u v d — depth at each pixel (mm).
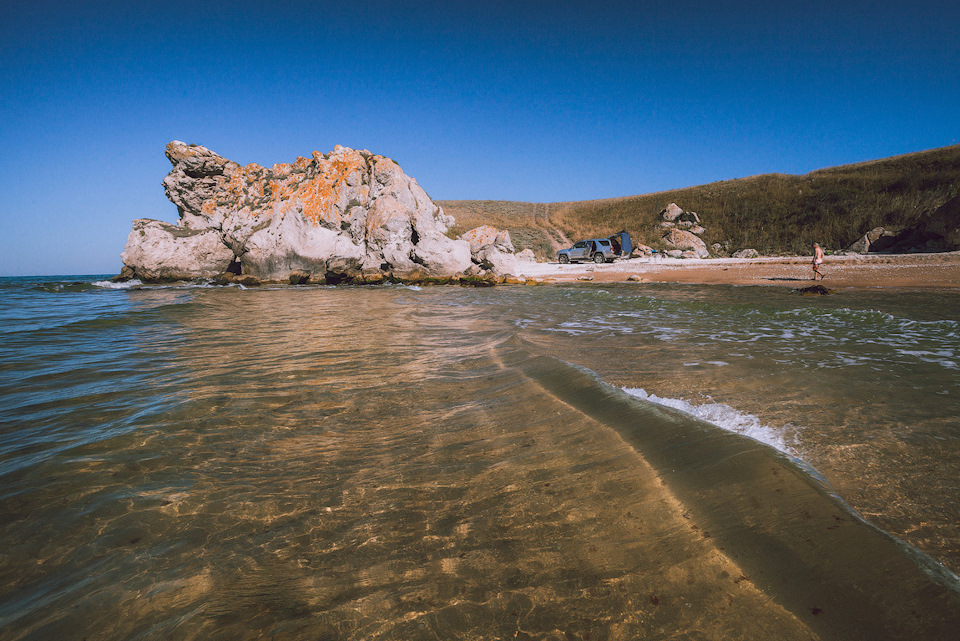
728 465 2291
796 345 5590
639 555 1729
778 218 34312
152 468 2576
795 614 1399
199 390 4035
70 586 1656
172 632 1434
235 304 12516
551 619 1446
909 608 1372
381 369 4746
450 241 23000
